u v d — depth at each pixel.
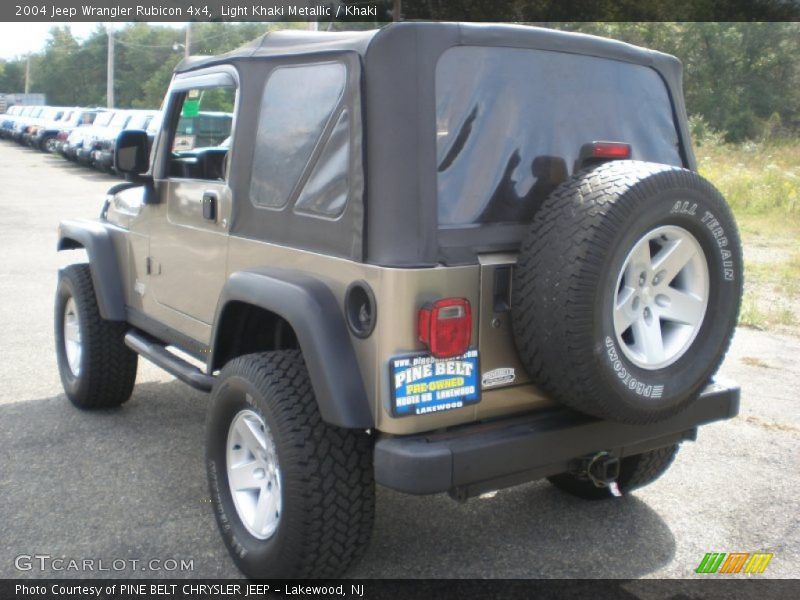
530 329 2.82
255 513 3.30
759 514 3.98
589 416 3.09
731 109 29.53
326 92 3.13
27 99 77.81
